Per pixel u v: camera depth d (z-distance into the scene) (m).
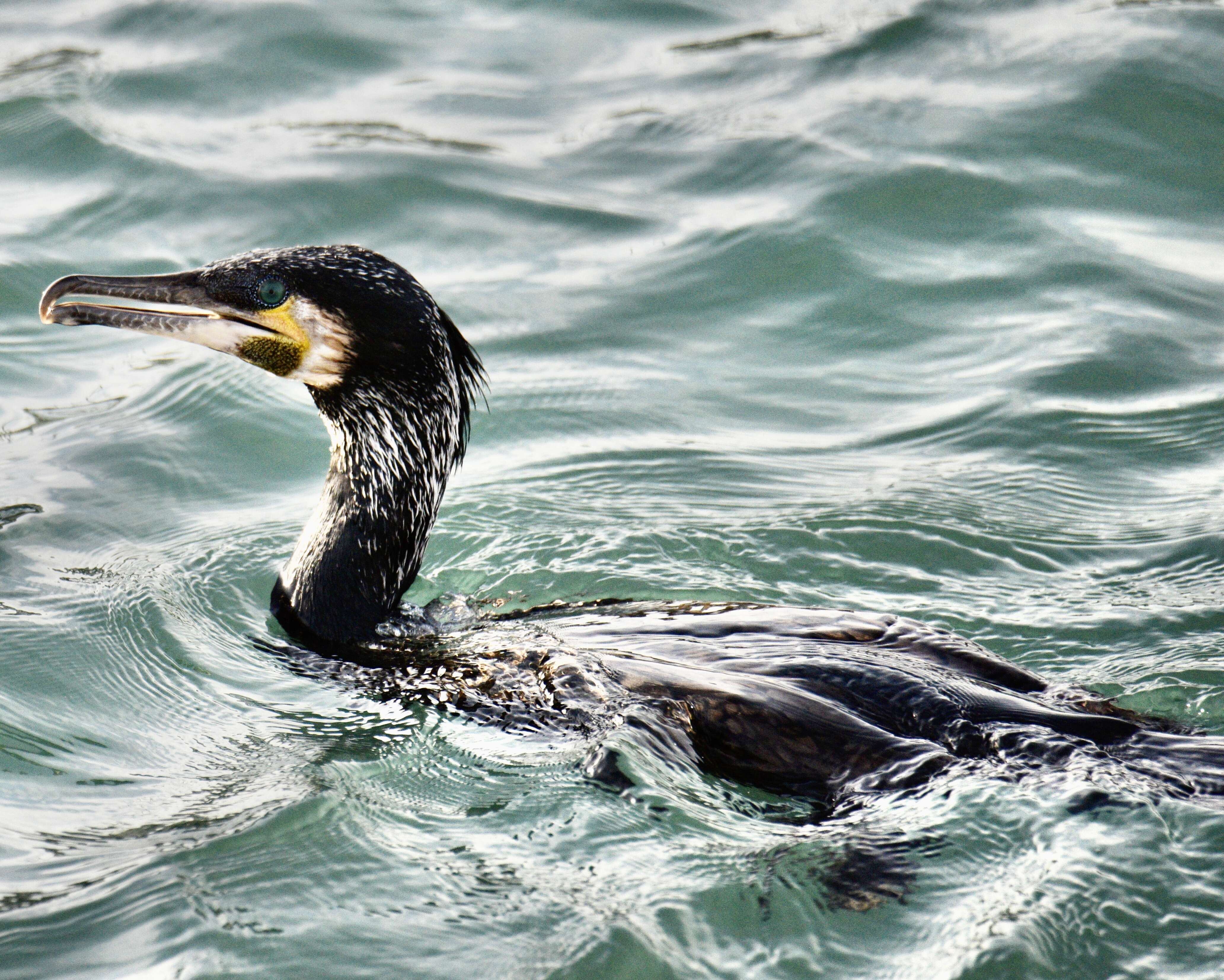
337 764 8.30
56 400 13.63
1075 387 13.47
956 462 12.46
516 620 9.77
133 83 19.14
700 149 17.91
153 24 20.83
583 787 7.79
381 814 7.73
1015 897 6.75
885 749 7.58
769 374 14.08
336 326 9.31
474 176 17.36
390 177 17.20
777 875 7.01
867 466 12.45
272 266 9.30
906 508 11.62
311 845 7.46
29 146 17.66
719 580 10.73
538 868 7.21
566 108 18.98
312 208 16.56
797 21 21.19
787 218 16.38
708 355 14.41
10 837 7.61
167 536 11.54
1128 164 17.20
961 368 13.99
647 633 8.91
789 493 11.98
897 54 19.81
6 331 14.62
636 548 11.20
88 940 6.75
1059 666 9.41
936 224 16.27
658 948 6.61
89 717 9.00
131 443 12.93
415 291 9.46
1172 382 13.48
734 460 12.57
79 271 15.27
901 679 8.01
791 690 7.90
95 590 10.61
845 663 8.16
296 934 6.77
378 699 8.98
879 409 13.44
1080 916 6.62
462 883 7.11
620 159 17.84
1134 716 8.16
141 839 7.58
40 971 6.55
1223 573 10.56
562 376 13.98
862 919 6.72
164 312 9.37
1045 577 10.71
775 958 6.56
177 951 6.66
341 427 9.78
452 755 8.25
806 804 7.47
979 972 6.35
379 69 19.89
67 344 14.68
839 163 17.25
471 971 6.50
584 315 14.98
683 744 7.74
